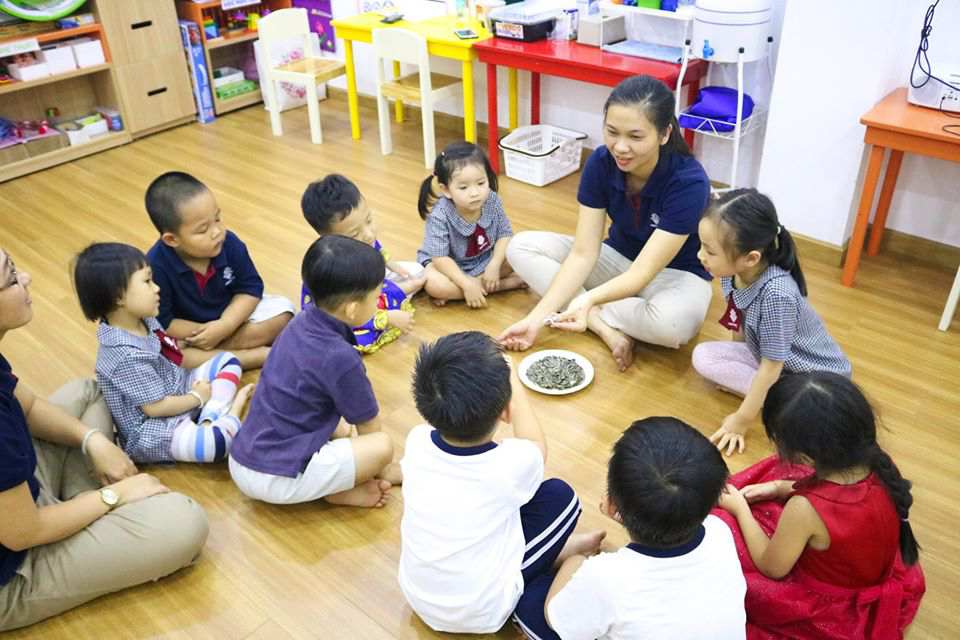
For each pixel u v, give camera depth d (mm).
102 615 1671
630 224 2412
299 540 1843
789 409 1362
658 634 1229
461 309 2717
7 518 1477
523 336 2396
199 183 2146
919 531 1807
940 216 2871
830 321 2592
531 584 1514
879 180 2930
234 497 1975
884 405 2199
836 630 1432
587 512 1868
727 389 2252
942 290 2758
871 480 1391
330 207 2273
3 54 3604
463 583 1454
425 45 3627
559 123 3924
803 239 2979
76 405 1971
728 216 1805
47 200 3594
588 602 1292
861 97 2646
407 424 2174
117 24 4004
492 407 1400
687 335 2338
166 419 2039
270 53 4160
